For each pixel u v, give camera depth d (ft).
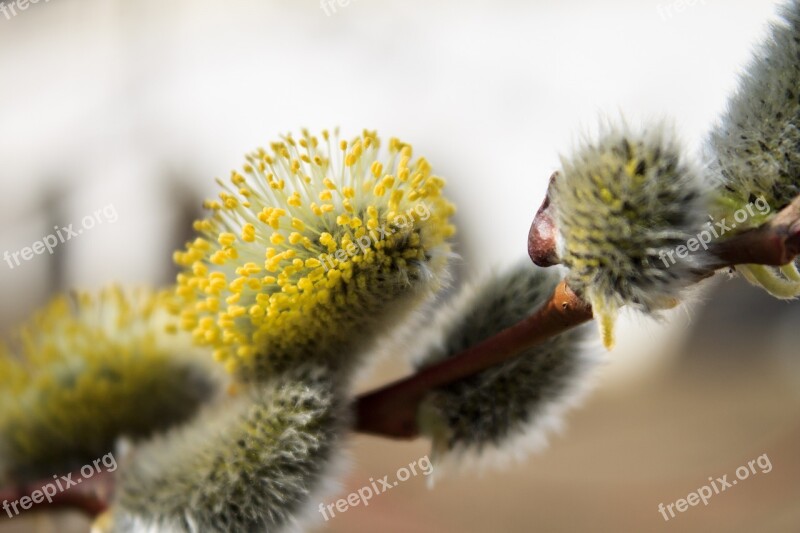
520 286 0.54
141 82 1.89
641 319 0.48
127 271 1.78
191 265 0.54
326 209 0.51
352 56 1.76
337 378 0.53
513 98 1.64
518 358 0.53
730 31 1.48
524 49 1.66
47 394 0.58
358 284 0.51
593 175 0.47
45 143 1.88
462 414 0.53
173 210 1.80
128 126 1.84
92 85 1.92
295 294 0.51
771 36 0.49
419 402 0.53
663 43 1.51
